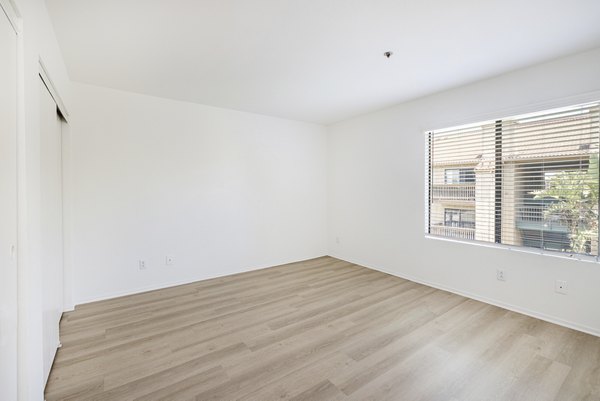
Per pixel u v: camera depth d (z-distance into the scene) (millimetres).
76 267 2969
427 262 3535
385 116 3994
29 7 1392
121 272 3227
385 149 4020
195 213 3734
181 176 3617
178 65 2600
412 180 3672
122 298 3158
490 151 2957
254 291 3365
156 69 2680
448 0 1701
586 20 1895
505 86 2766
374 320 2592
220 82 3008
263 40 2176
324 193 5121
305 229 4875
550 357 2000
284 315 2711
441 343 2193
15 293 1230
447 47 2279
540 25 1960
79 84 2957
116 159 3178
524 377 1797
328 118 4578
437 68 2666
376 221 4207
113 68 2645
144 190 3359
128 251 3266
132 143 3273
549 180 2559
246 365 1931
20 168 1275
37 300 1444
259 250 4340
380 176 4113
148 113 3377
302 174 4805
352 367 1906
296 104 3795
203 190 3795
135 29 2008
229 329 2436
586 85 2293
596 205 2309
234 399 1619
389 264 4031
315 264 4586
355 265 4512
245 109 4020
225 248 4004
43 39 1694
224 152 3967
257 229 4309
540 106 2535
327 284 3598
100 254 3100
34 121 1445
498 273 2873
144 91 3256
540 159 2609
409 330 2400
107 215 3133
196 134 3725
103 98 3094
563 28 1992
